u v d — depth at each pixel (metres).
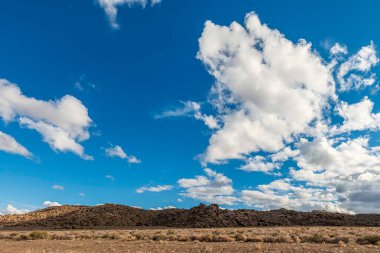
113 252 32.34
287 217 145.50
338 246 34.69
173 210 156.62
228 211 147.00
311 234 52.59
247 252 30.98
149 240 47.41
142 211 162.38
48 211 170.12
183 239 48.06
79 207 175.50
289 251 30.95
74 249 35.50
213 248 34.66
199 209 145.62
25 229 123.44
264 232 64.81
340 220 137.00
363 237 39.97
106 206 161.25
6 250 34.44
